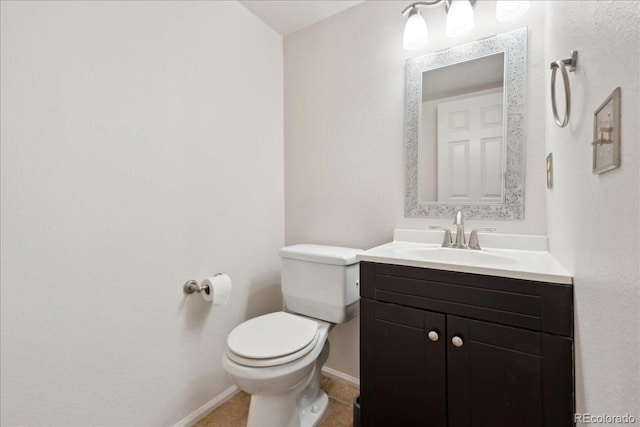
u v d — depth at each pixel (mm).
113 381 1154
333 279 1474
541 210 1273
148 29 1263
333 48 1806
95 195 1103
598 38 558
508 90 1325
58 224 1011
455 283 1045
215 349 1560
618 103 460
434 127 1507
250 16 1767
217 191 1571
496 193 1371
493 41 1354
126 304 1195
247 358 1137
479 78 1396
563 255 937
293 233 2002
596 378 609
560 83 937
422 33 1414
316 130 1884
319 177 1880
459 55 1434
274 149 1951
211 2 1532
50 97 987
